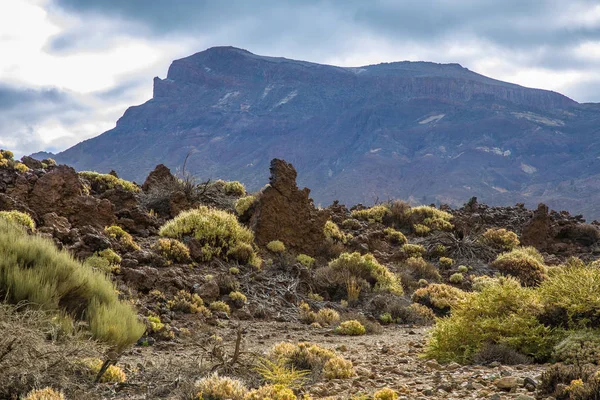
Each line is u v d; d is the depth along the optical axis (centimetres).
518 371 990
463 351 1223
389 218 4116
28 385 821
